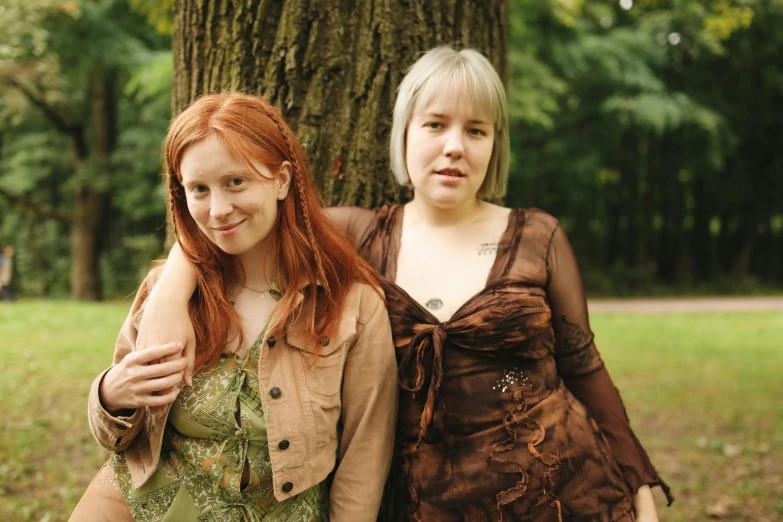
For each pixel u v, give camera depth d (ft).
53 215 47.09
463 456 4.77
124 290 53.26
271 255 4.82
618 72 46.65
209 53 6.95
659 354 24.75
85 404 15.53
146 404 4.22
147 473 4.53
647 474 5.33
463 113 4.94
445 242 5.23
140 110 47.85
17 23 30.55
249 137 4.34
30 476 11.24
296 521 4.67
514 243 5.15
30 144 53.21
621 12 51.67
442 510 4.78
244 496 4.58
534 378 4.94
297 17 6.68
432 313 4.93
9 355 20.83
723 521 10.52
